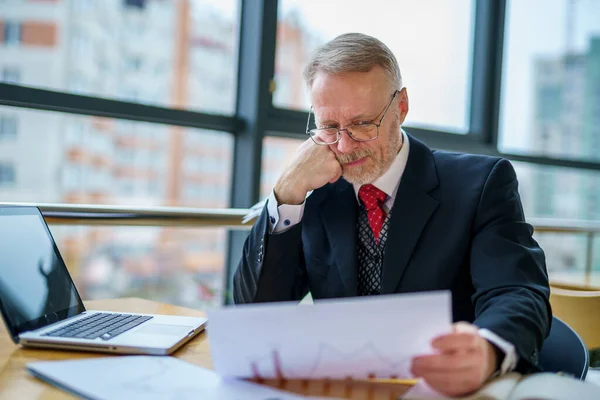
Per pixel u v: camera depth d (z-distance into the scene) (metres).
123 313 1.20
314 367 0.82
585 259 2.76
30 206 1.18
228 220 1.74
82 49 2.03
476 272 1.18
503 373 0.86
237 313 0.79
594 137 3.70
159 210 1.61
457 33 3.23
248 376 0.85
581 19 3.62
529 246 1.20
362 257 1.33
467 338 0.78
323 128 1.31
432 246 1.26
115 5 2.10
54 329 1.04
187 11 2.30
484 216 1.25
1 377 0.84
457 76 3.25
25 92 1.89
